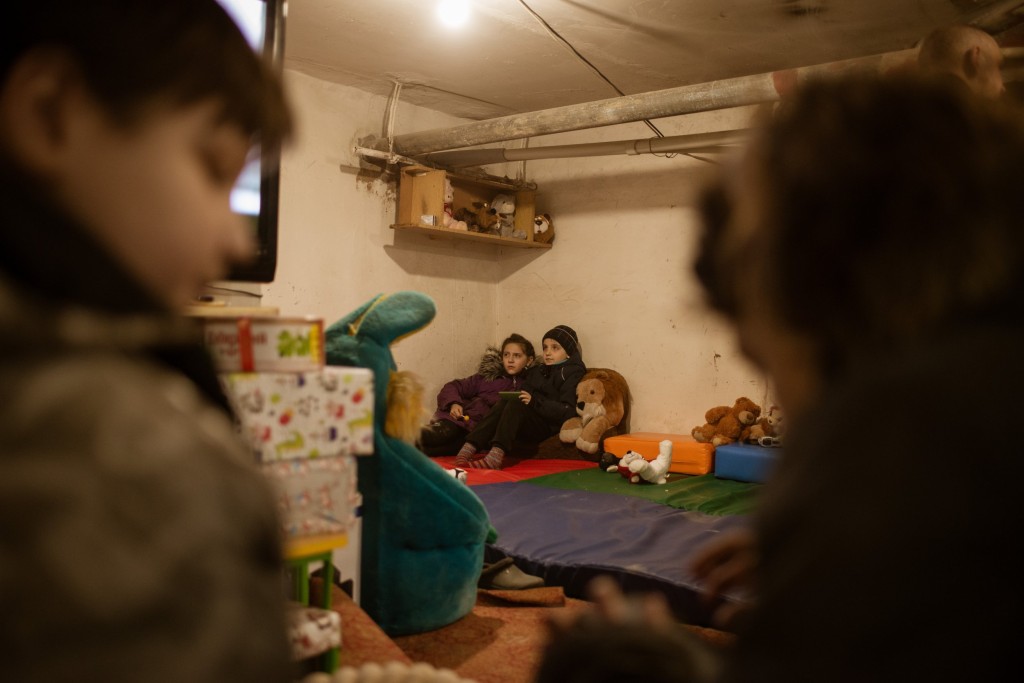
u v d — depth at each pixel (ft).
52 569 0.77
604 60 15.26
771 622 1.25
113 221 1.11
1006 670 1.12
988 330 1.34
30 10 1.03
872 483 1.20
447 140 16.94
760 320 1.64
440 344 19.57
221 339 4.40
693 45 14.26
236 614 0.86
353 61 15.65
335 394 4.74
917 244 1.37
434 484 6.90
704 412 17.76
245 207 5.65
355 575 6.44
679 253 18.13
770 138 1.56
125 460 0.85
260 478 1.03
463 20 13.48
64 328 0.95
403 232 18.48
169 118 1.12
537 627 7.29
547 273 20.26
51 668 0.75
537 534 9.66
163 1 1.11
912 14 12.61
